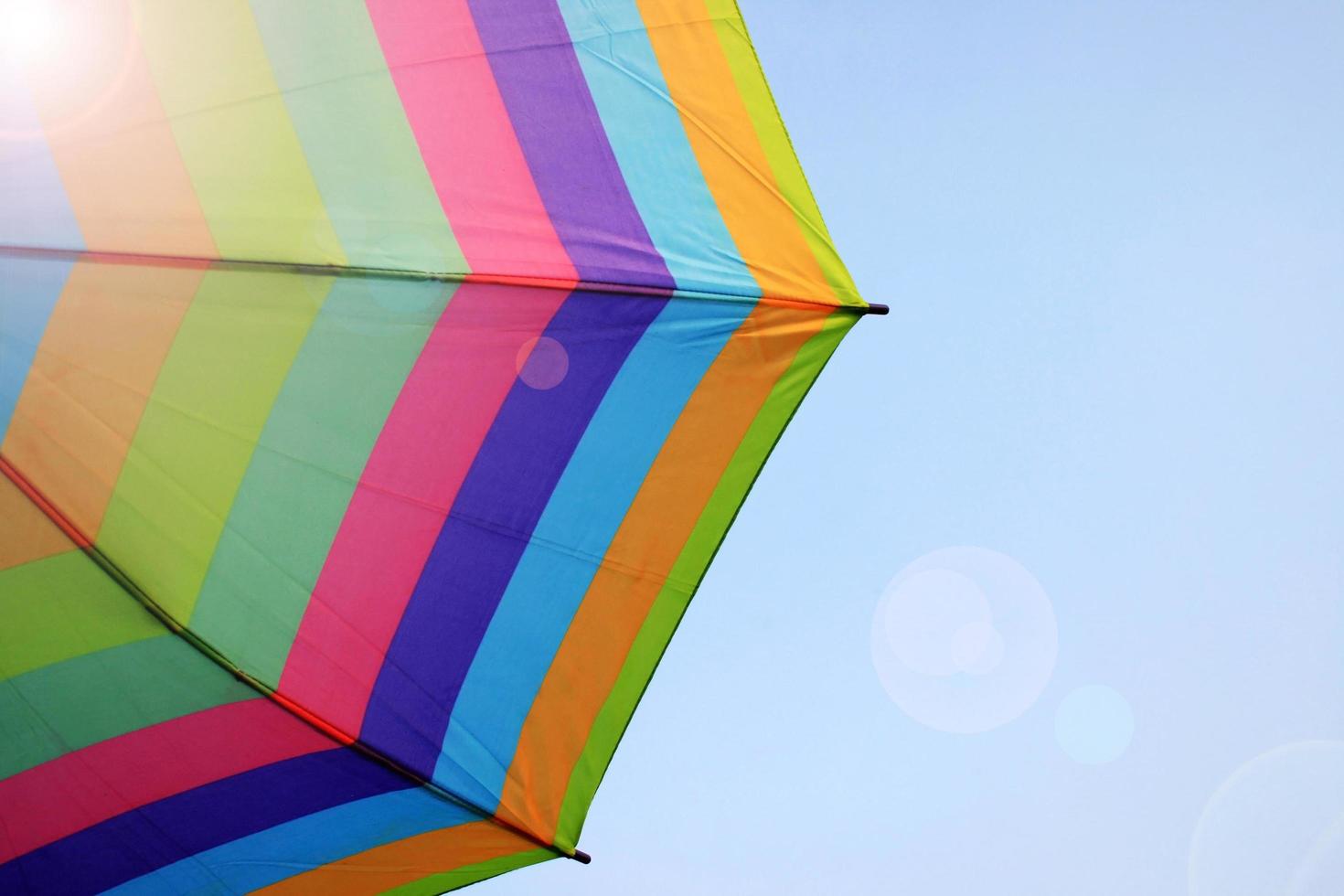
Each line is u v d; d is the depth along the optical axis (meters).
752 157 2.63
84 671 2.11
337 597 2.24
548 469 2.43
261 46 2.13
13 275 1.85
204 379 2.02
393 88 2.25
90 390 1.94
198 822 2.38
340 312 2.11
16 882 2.35
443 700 2.43
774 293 2.52
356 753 2.34
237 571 2.13
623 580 2.59
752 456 2.66
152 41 2.03
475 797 2.49
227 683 2.17
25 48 1.92
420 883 2.70
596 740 2.66
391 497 2.25
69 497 1.95
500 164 2.33
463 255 2.22
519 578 2.45
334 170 2.14
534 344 2.31
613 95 2.50
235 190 2.04
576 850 2.67
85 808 2.28
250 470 2.09
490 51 2.39
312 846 2.52
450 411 2.27
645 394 2.49
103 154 1.94
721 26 2.72
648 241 2.44
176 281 1.97
